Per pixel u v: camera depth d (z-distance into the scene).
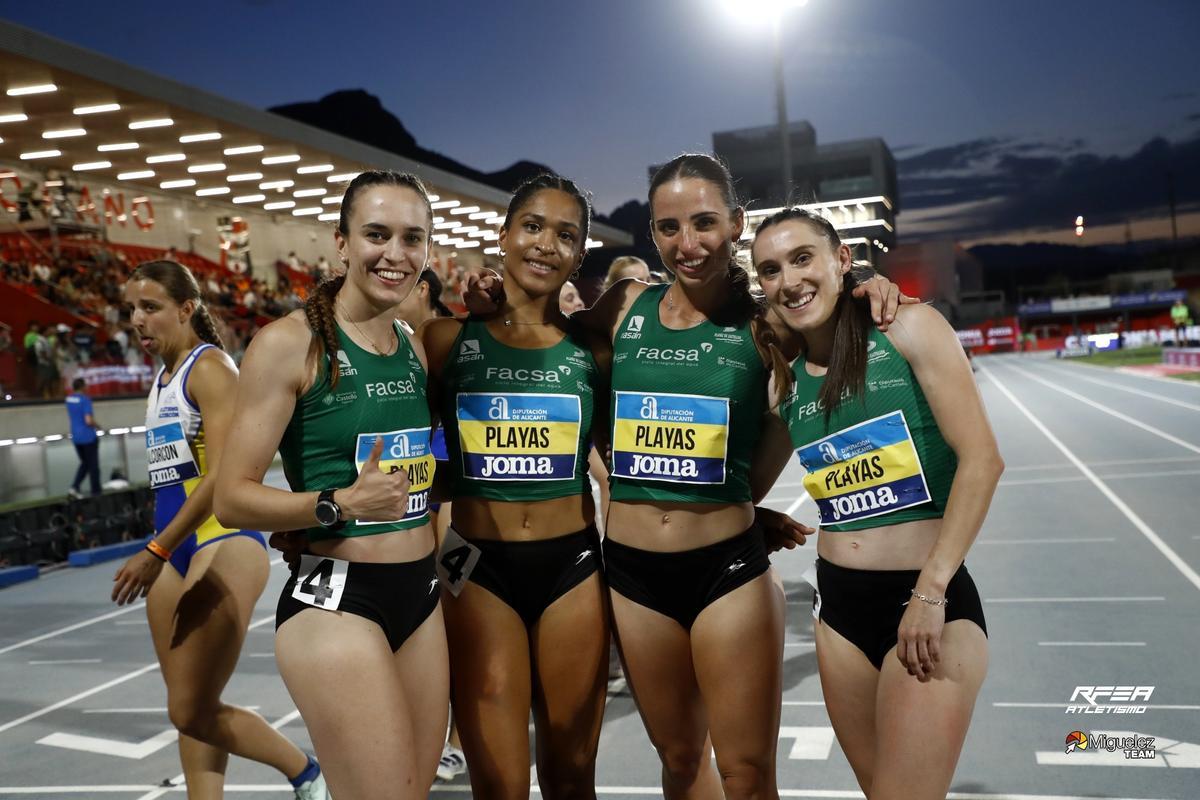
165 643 3.57
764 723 2.98
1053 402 27.53
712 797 3.23
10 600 9.86
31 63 14.33
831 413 2.69
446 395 3.11
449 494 3.29
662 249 3.00
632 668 3.10
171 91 16.83
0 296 18.02
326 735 2.51
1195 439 16.47
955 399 2.52
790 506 12.46
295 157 21.42
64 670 6.85
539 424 3.04
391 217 2.60
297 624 2.54
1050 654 5.41
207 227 28.41
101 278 22.75
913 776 2.42
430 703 2.73
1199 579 6.95
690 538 2.99
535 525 3.04
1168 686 4.77
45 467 15.77
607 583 3.16
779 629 3.03
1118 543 8.44
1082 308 85.88
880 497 2.65
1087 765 3.93
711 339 3.02
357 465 2.65
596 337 3.24
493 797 2.96
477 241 33.91
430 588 2.76
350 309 2.69
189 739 3.51
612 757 4.39
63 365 17.28
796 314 2.66
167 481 3.63
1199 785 3.70
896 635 2.61
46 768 4.80
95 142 19.45
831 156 68.00
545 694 3.09
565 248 3.04
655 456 3.01
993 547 8.65
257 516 2.46
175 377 3.58
